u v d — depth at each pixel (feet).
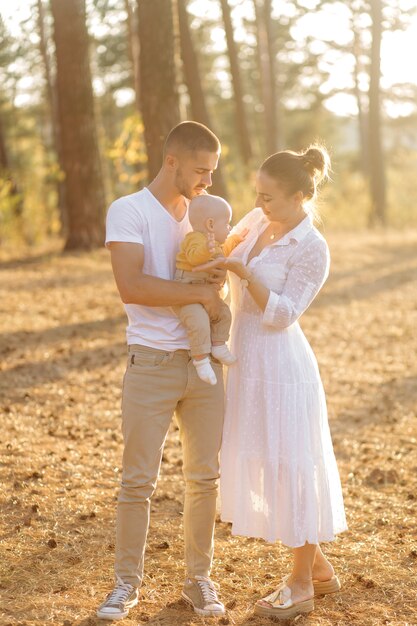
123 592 11.91
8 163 80.59
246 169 69.26
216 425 11.92
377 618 12.16
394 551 14.75
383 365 30.66
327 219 79.05
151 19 38.06
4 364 27.25
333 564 14.14
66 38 51.49
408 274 51.90
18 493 16.72
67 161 53.01
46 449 19.70
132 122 54.19
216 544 14.93
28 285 41.32
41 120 134.72
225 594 12.88
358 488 18.33
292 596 12.06
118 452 20.01
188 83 64.64
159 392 11.60
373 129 85.97
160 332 11.57
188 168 11.31
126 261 11.27
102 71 114.32
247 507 11.79
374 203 84.94
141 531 11.97
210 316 11.50
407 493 17.99
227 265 11.34
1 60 85.05
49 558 13.96
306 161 11.63
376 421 23.79
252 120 144.15
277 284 11.73
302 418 11.74
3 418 21.88
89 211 53.16
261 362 11.76
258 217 12.30
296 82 127.85
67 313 35.73
